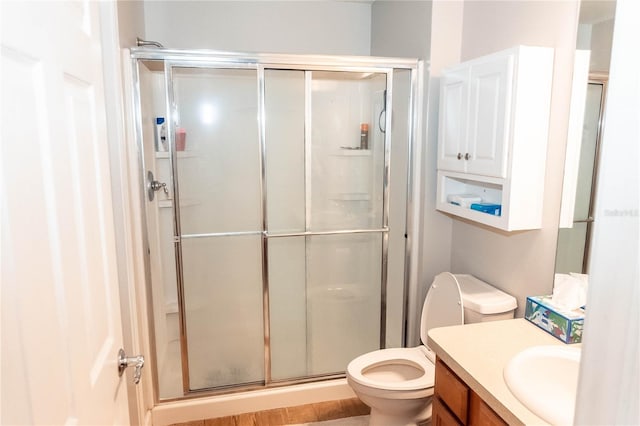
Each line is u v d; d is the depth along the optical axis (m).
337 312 2.72
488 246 2.20
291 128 2.47
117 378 1.11
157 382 2.32
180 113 2.31
